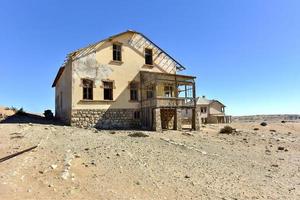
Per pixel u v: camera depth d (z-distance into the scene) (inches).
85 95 871.7
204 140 720.3
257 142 781.3
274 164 482.6
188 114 1549.0
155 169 369.4
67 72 939.3
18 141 492.4
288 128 1433.3
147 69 1014.4
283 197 298.7
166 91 1056.2
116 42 946.1
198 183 324.8
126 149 481.4
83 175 310.7
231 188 315.9
